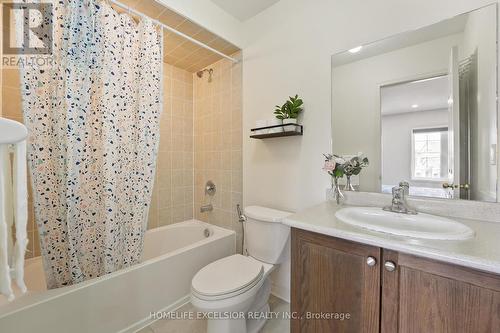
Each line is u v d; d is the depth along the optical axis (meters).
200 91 2.44
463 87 1.04
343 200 1.39
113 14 1.32
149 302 1.43
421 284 0.71
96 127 1.29
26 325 0.98
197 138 2.49
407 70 1.19
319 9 1.50
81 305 1.15
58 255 1.18
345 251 0.88
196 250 1.71
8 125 0.49
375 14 1.28
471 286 0.63
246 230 1.66
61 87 1.14
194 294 1.13
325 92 1.48
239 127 2.04
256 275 1.25
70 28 1.14
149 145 1.49
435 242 0.73
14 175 0.57
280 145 1.73
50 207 1.15
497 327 0.60
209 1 1.73
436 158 1.12
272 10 1.77
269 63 1.79
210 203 2.34
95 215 1.30
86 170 1.24
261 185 1.87
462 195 1.05
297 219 1.03
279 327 1.39
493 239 0.75
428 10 1.12
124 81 1.39
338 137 1.43
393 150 1.25
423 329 0.71
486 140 0.99
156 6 1.49
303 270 1.01
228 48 2.00
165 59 2.17
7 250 0.56
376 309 0.80
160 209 2.24
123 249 1.40
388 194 1.26
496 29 0.95
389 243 0.74
